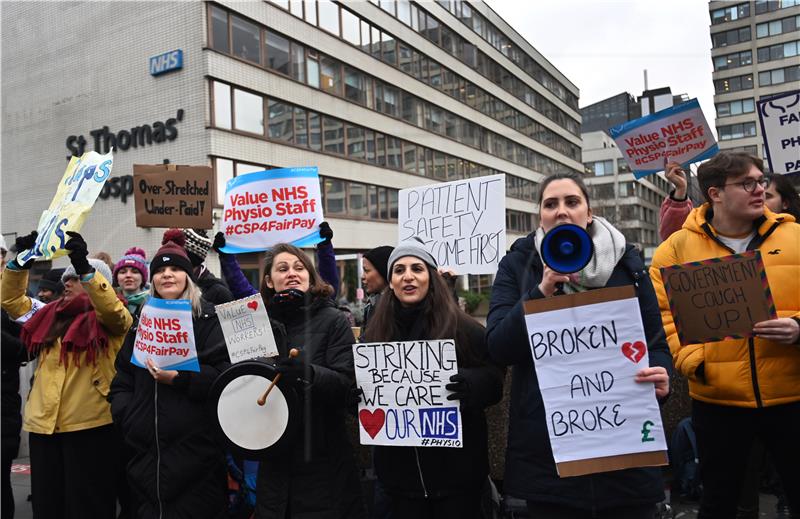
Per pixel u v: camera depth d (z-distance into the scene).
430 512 2.22
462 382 2.06
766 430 2.13
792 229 2.16
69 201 2.81
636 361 1.78
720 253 2.23
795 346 2.05
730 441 2.18
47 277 4.13
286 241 3.20
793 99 3.03
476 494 2.20
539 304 1.84
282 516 2.21
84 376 2.96
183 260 2.66
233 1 11.62
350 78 14.05
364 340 2.35
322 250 3.20
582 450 1.79
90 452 2.96
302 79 14.25
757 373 2.09
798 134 3.03
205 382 2.49
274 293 2.64
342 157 14.19
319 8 14.26
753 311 1.96
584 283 1.91
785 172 3.06
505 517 2.66
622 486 1.80
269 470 2.27
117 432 3.08
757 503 2.72
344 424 2.41
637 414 1.77
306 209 3.20
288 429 2.17
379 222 13.99
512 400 2.03
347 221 14.53
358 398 2.21
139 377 2.57
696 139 3.08
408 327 2.30
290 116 13.84
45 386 2.95
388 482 2.23
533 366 1.95
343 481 2.31
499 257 3.18
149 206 3.13
